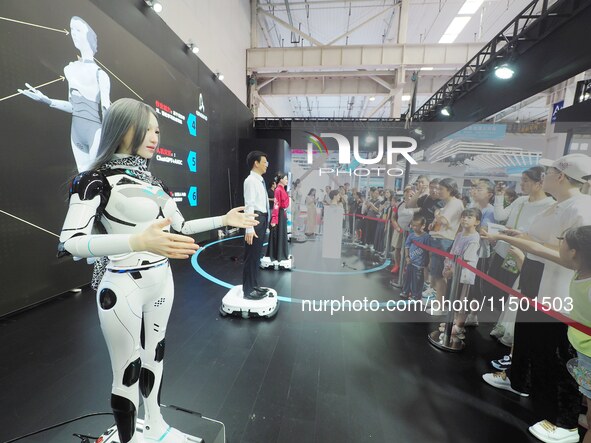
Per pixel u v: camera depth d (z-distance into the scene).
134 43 3.57
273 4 8.54
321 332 2.28
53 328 2.23
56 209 2.65
